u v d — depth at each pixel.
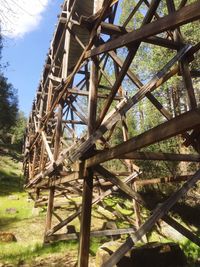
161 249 6.18
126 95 7.36
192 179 4.66
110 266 4.12
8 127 29.34
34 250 7.13
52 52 9.02
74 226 8.42
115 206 10.92
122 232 7.51
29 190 14.20
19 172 20.78
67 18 7.28
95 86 5.15
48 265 6.34
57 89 7.30
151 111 13.20
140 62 12.40
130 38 3.76
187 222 9.92
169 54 11.07
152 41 5.16
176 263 6.25
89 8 7.46
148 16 3.88
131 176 8.00
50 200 8.23
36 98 12.78
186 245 7.42
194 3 2.70
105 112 4.63
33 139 12.53
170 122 2.97
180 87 13.12
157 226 8.93
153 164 12.56
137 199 4.84
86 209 4.68
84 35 7.79
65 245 7.51
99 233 7.29
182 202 10.98
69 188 10.05
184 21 2.82
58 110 7.30
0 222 9.55
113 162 15.00
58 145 7.17
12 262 6.47
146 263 5.94
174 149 12.16
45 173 7.75
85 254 4.51
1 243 7.60
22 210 11.06
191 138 5.59
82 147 4.83
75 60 9.17
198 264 6.37
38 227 8.77
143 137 3.42
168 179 7.09
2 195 13.73
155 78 5.00
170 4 5.38
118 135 15.41
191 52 5.11
